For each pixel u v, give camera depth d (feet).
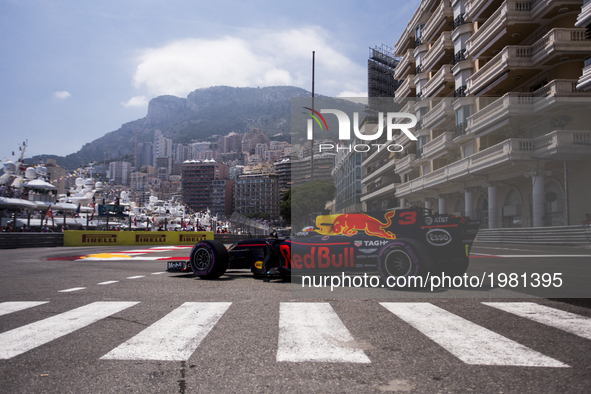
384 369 7.90
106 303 15.02
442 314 12.37
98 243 80.84
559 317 11.83
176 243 96.02
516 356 8.52
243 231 151.02
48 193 118.93
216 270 22.22
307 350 9.07
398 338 9.93
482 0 82.17
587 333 10.17
